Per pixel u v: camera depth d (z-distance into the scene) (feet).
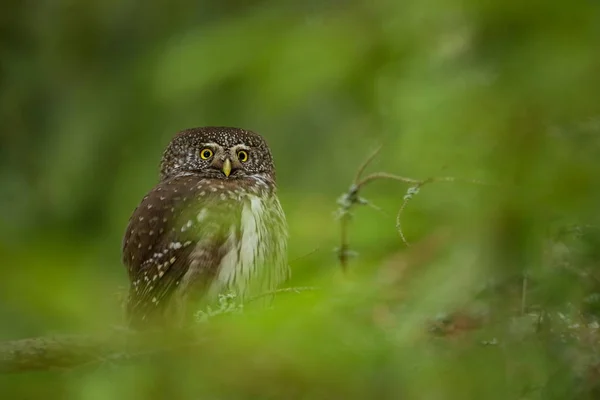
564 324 16.53
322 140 17.47
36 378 15.60
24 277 13.70
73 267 14.24
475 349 15.99
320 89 16.51
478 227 16.47
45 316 13.75
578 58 13.93
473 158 16.51
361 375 13.57
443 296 15.92
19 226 15.38
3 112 17.56
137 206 17.31
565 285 16.53
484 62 15.75
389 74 16.49
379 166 16.98
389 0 15.72
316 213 16.61
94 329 14.02
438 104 16.12
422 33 16.17
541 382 16.49
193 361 13.82
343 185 17.38
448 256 16.48
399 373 13.92
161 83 16.62
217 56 16.52
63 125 17.56
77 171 17.49
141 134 17.52
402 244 16.51
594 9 13.80
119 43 17.61
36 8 17.65
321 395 13.37
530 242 16.48
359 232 16.52
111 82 17.57
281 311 13.42
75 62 17.62
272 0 16.60
